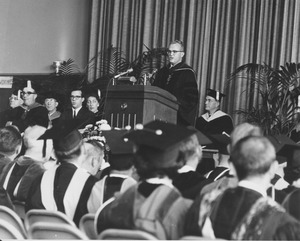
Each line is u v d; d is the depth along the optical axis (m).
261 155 4.04
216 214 4.09
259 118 12.05
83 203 5.25
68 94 14.19
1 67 15.92
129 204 4.33
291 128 11.69
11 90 15.70
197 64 14.30
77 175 5.34
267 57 13.73
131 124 7.46
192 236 3.96
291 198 4.73
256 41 13.86
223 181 4.99
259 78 12.79
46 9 16.05
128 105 7.52
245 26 13.94
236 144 4.15
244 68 12.77
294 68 12.10
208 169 9.00
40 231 4.54
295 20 13.48
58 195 5.29
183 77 10.40
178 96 10.27
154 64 13.98
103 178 5.25
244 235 3.95
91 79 15.14
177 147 4.41
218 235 4.03
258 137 4.13
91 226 4.94
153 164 4.34
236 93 13.75
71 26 15.89
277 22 13.69
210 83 14.16
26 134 6.30
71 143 5.39
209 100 11.88
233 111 13.65
